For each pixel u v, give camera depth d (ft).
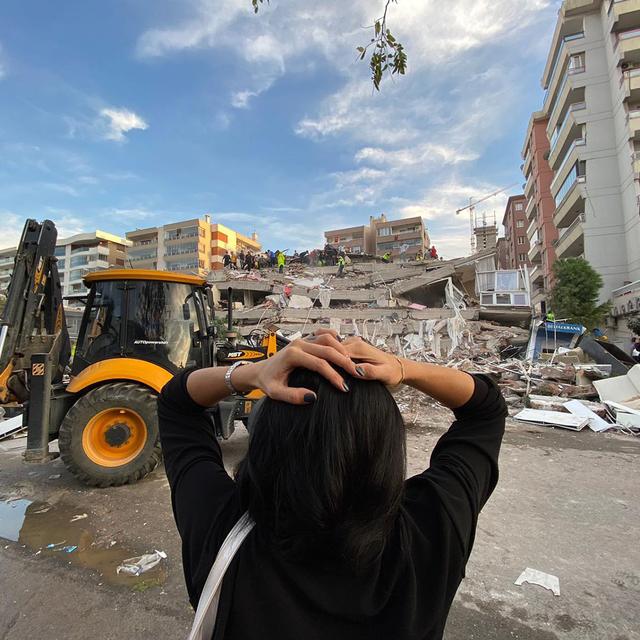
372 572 2.05
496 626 7.52
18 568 9.42
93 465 13.99
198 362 16.76
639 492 13.84
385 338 56.13
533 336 46.65
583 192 90.22
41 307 16.28
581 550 10.14
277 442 2.02
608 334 82.48
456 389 2.92
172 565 9.53
